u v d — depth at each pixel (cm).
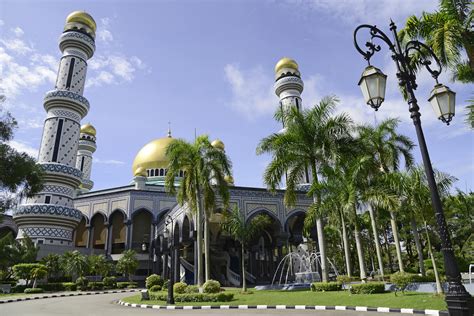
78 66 4994
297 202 4103
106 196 4878
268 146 2077
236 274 3916
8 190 2005
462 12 1412
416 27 1495
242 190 3962
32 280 3691
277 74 5650
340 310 1384
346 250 2517
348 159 2059
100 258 4016
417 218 2045
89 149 6688
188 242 3338
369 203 2178
